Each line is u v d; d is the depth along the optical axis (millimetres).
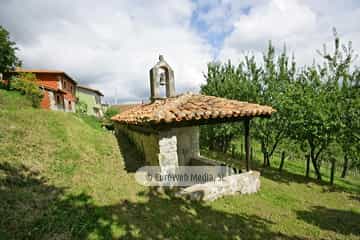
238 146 18109
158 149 6051
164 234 3701
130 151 9758
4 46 19734
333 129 8477
